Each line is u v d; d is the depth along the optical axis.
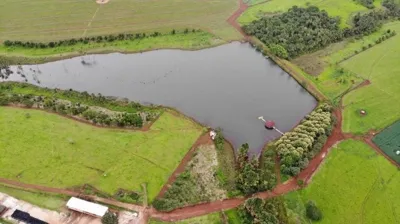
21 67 126.69
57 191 82.12
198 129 100.88
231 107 111.00
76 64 128.62
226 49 138.25
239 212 79.19
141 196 81.56
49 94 112.56
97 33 141.25
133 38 139.12
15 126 98.50
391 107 111.88
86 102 109.25
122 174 86.25
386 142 99.44
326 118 101.25
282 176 87.75
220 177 87.88
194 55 134.25
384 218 80.06
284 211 79.62
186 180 85.88
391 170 91.25
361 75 125.38
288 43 138.12
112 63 129.25
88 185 83.38
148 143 94.75
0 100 106.75
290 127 104.62
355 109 110.75
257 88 120.12
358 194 84.88
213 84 120.50
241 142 99.19
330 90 118.44
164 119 103.56
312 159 92.62
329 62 131.62
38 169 86.88
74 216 77.25
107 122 99.75
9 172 86.06
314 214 78.06
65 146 92.75
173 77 123.06
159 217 77.88
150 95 114.50
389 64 131.00
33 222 75.38
